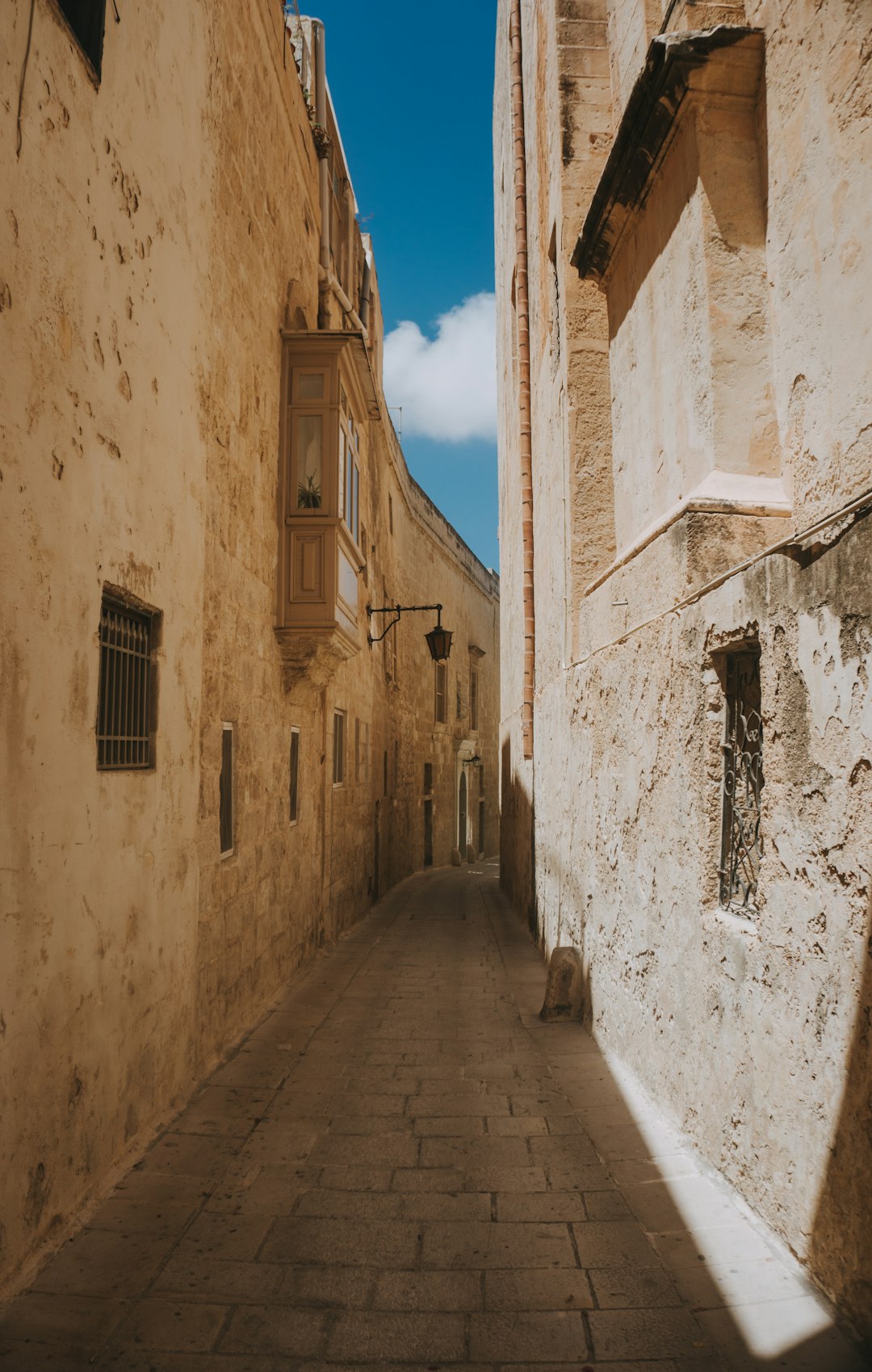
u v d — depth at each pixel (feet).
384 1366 8.70
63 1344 9.02
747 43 13.47
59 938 11.59
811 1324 8.80
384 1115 15.72
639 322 17.79
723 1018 12.07
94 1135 12.70
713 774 13.00
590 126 26.84
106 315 13.34
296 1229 11.48
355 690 46.73
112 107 13.60
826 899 9.35
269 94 26.66
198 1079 17.93
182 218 17.20
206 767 19.13
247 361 23.57
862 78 10.25
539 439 36.94
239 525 22.43
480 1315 9.50
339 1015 23.98
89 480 12.64
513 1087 17.11
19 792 10.50
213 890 19.57
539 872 36.52
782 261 12.37
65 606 11.81
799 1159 9.82
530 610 40.06
